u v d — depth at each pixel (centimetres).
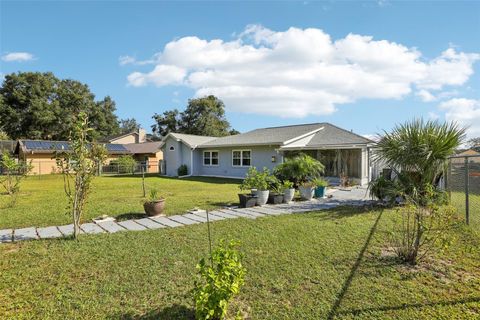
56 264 421
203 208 871
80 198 554
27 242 525
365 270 399
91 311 302
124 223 684
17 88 3866
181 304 316
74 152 545
